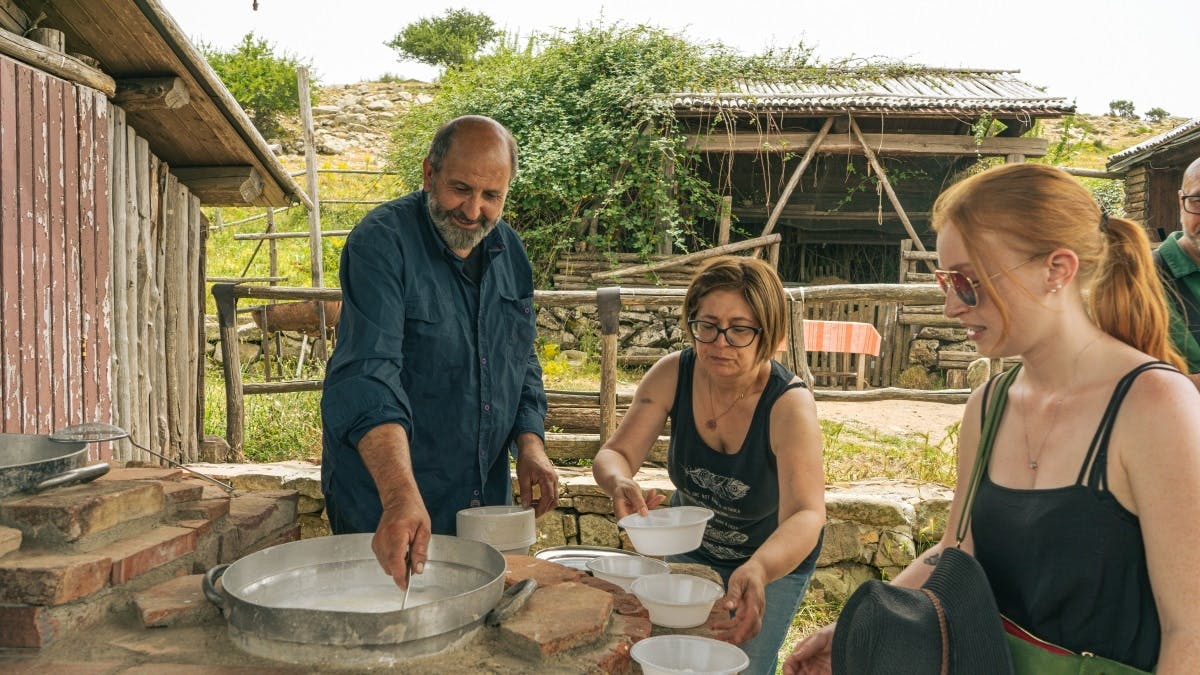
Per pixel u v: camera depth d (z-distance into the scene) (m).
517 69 15.33
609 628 1.83
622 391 5.82
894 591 1.44
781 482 2.40
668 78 13.55
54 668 1.62
